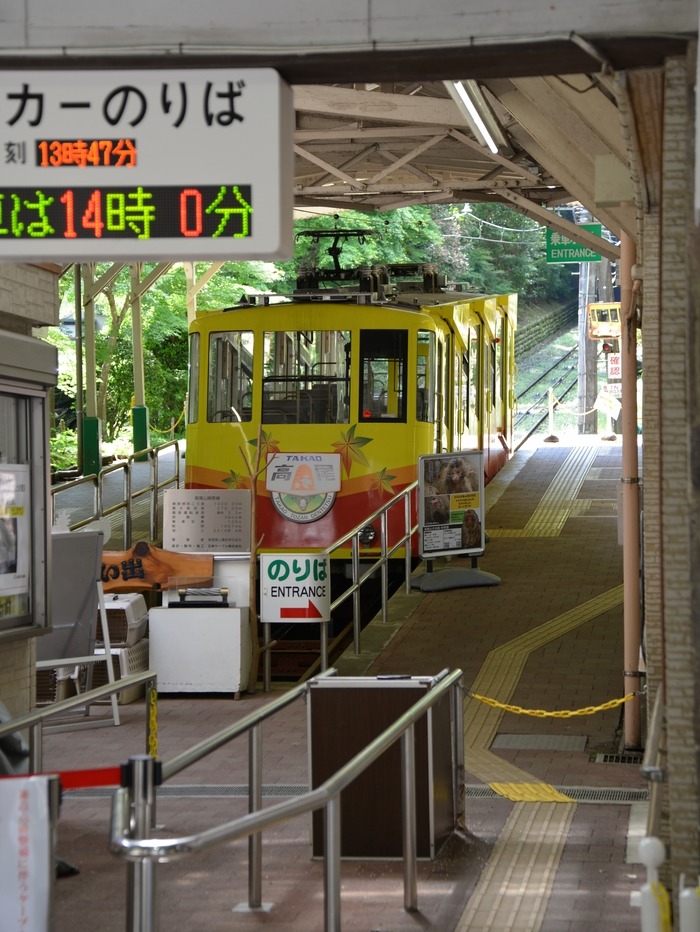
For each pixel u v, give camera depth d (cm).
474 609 1816
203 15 645
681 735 638
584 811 993
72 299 4884
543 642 1620
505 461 3172
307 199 2700
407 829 775
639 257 893
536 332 6556
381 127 2116
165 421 4975
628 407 1203
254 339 2053
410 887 773
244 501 1856
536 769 1131
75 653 1340
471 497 1988
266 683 1534
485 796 1041
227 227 648
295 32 642
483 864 862
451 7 634
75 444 3888
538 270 6694
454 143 2217
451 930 739
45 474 1193
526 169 2139
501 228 6412
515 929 736
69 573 1331
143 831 560
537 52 632
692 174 634
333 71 654
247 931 744
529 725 1291
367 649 1641
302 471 2020
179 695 1493
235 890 821
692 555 634
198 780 1088
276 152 646
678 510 643
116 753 1198
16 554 1161
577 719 1309
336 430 2027
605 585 1931
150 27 647
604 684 1424
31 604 1184
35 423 1192
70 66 652
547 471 3055
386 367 2030
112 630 1445
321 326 2039
